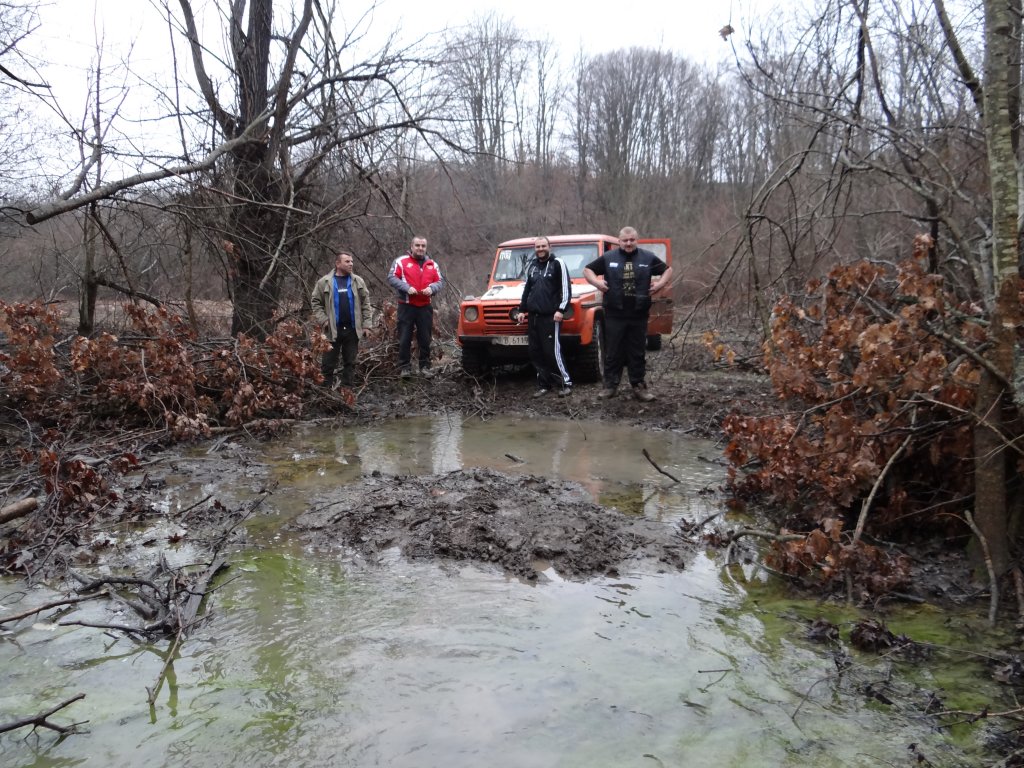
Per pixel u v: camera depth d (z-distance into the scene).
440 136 10.13
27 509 4.14
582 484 5.14
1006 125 3.21
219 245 9.05
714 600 3.34
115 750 2.24
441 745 2.24
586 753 2.21
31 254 10.30
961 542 3.82
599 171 29.59
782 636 2.99
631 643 2.90
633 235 7.70
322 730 2.32
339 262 8.03
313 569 3.66
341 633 2.98
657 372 9.98
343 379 8.38
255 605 3.25
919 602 3.30
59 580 3.58
